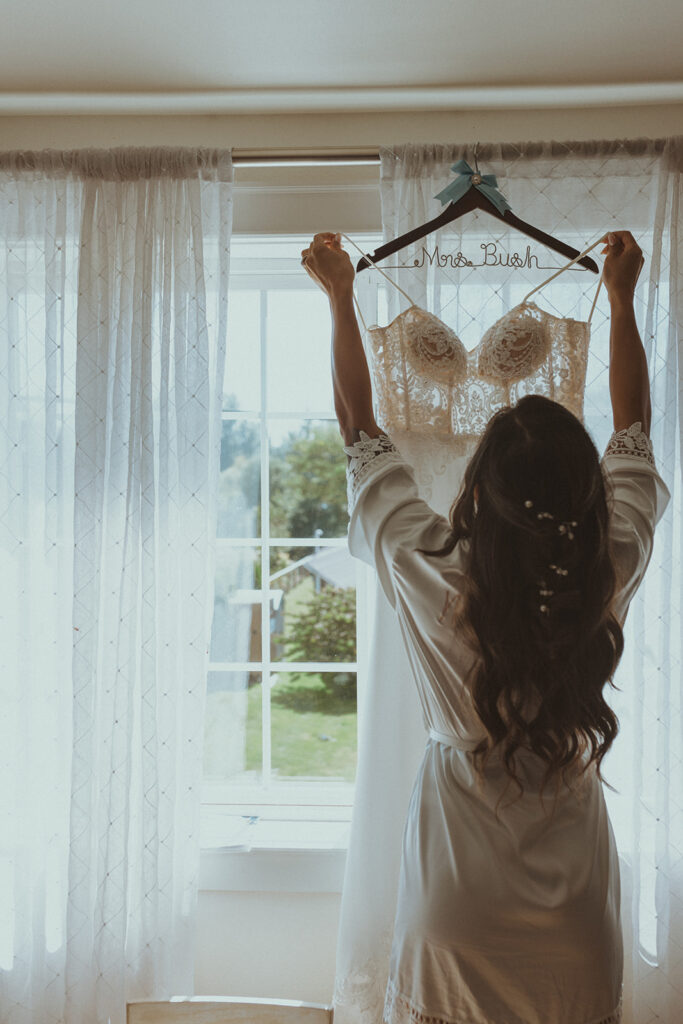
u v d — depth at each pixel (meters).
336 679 2.46
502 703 1.18
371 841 1.77
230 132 2.18
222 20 1.77
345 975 1.77
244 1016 1.52
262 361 2.45
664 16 1.76
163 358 2.00
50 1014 2.00
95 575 2.00
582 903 1.17
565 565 1.14
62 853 2.04
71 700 2.07
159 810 1.97
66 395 2.08
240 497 2.47
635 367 1.50
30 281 2.09
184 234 2.02
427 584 1.26
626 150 1.99
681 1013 1.90
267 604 2.45
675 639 1.98
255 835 2.25
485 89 2.06
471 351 1.73
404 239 1.60
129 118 2.19
